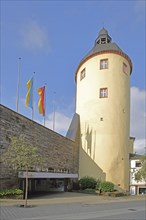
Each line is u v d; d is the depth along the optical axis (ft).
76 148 128.06
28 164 59.41
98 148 125.90
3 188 68.64
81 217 43.42
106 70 132.16
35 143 86.28
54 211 49.49
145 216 47.62
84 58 139.74
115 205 65.82
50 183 107.04
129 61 140.87
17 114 76.79
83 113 133.49
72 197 82.53
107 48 135.95
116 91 130.62
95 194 99.45
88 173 125.70
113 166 123.85
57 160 103.91
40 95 111.55
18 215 43.65
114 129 126.93
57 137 105.19
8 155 63.82
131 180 161.89
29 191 96.17
